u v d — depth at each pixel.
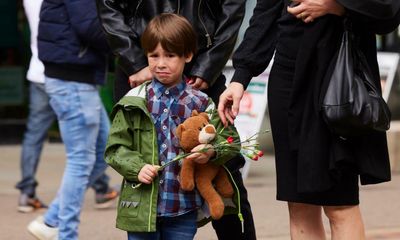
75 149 11.62
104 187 15.34
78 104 11.64
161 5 8.95
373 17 7.70
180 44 8.14
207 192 8.11
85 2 11.33
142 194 8.12
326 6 7.82
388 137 19.67
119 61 8.93
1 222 14.27
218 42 8.90
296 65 8.11
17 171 20.17
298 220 8.82
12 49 27.52
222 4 9.06
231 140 8.04
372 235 13.27
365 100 7.65
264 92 17.53
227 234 9.44
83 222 14.12
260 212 15.08
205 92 9.17
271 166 19.06
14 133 25.58
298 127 8.17
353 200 8.22
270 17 8.72
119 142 8.18
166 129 8.22
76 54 11.59
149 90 8.35
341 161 7.83
